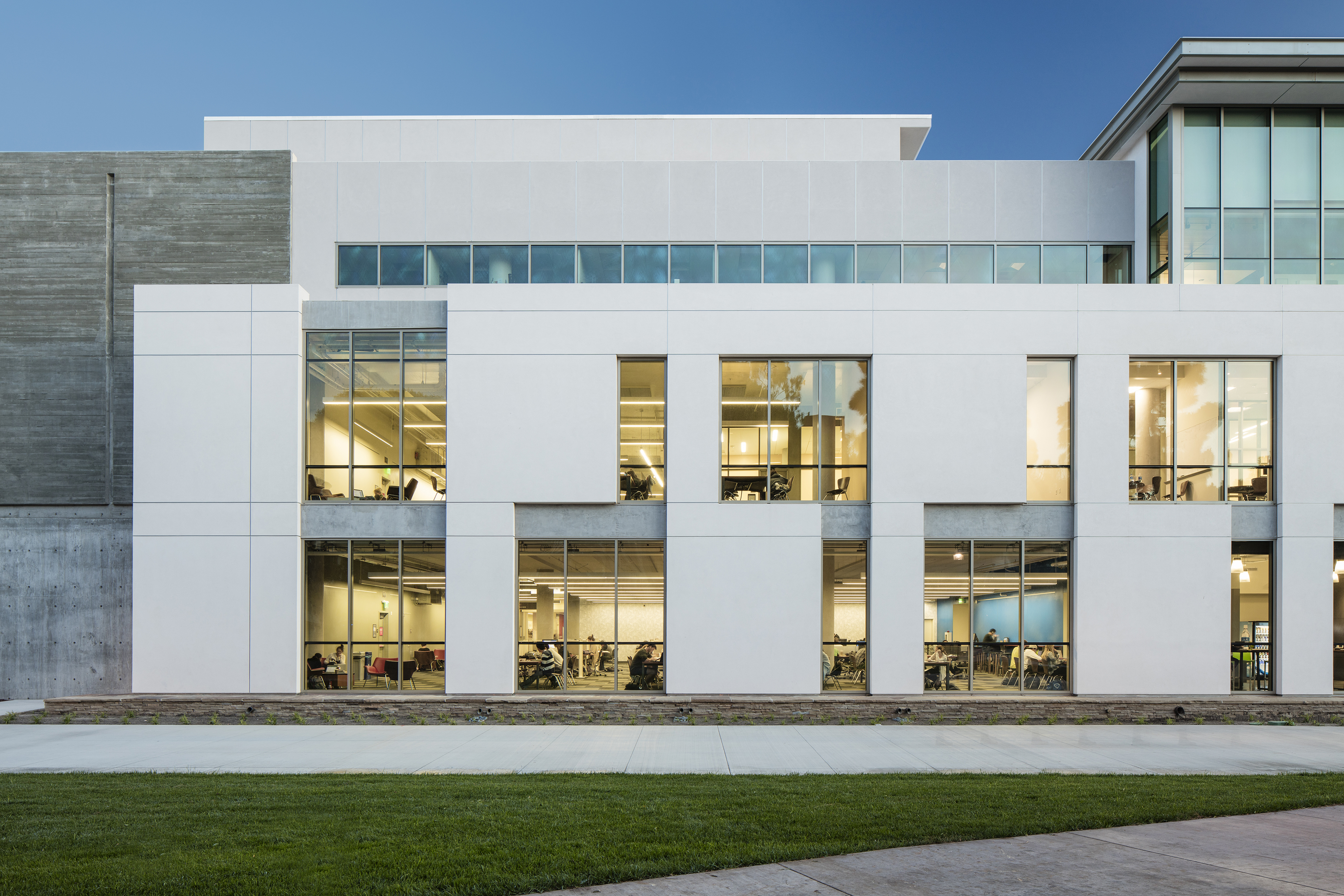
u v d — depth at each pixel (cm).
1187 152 1941
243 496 1733
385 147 2262
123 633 1956
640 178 2092
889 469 1730
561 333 1759
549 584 1745
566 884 666
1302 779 1133
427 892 642
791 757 1331
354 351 1792
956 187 2084
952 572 1730
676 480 1734
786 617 1709
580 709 1677
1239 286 1753
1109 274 2070
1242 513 1736
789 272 2073
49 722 1681
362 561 1758
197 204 2045
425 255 2075
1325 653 1702
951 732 1566
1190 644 1700
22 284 2030
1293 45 1798
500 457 1742
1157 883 678
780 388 1766
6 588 1966
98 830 818
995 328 1750
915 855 755
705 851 749
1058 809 923
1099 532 1716
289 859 714
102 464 1998
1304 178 1934
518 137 2273
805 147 2278
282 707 1684
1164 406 1755
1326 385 1739
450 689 1703
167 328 1756
